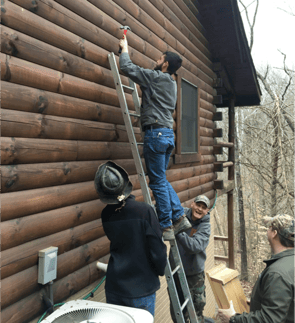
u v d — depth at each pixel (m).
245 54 6.99
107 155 3.03
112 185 2.11
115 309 1.98
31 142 2.10
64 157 2.43
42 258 2.14
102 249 2.95
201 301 3.57
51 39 2.29
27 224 2.06
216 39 6.75
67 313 1.97
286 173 13.34
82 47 2.64
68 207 2.50
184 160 5.02
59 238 2.38
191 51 5.73
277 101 12.58
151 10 4.11
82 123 2.64
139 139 3.68
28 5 2.09
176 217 2.85
